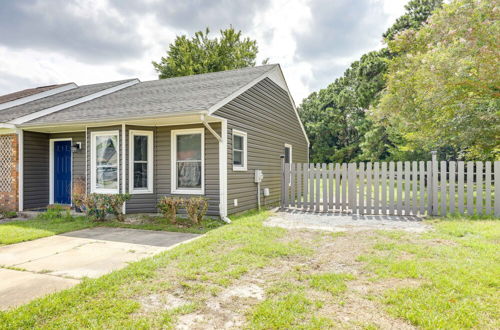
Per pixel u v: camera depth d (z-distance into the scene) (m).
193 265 3.96
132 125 8.09
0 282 3.53
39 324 2.56
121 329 2.46
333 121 28.36
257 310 2.75
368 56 23.69
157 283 3.40
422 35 12.34
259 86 10.05
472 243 4.72
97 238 5.74
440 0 21.00
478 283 3.21
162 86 10.73
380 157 22.80
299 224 6.80
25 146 9.20
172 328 2.49
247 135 9.05
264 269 3.87
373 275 3.58
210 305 2.90
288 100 12.95
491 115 10.02
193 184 8.05
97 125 8.22
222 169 7.60
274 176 11.23
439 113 11.37
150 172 8.29
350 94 26.78
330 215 8.09
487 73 9.23
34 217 8.36
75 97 10.55
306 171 9.01
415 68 11.89
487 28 9.45
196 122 7.84
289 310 2.75
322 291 3.16
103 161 8.36
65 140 9.79
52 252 4.79
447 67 9.50
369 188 8.16
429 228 6.16
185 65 28.92
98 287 3.28
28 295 3.17
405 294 3.00
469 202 7.36
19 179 8.99
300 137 14.78
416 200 7.74
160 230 6.46
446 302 2.81
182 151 8.16
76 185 9.08
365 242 5.05
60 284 3.46
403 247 4.62
